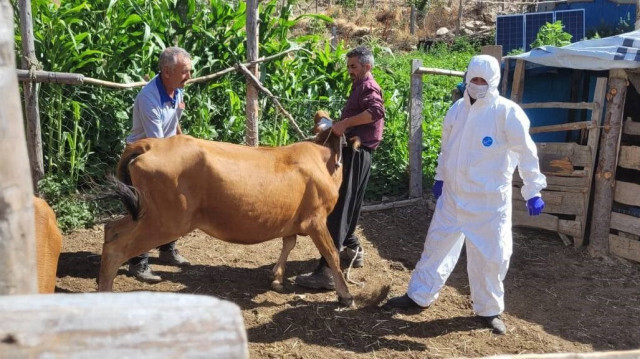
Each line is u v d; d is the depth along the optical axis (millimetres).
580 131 7082
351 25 22453
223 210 4391
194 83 7605
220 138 7996
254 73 7199
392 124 8305
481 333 4699
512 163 4551
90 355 1370
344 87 8711
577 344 4652
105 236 4320
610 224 6367
